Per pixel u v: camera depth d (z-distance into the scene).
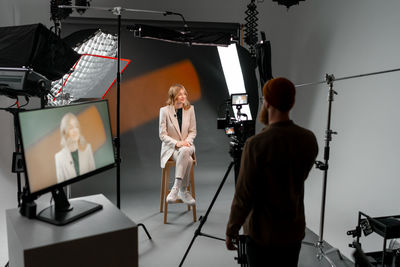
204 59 4.18
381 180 2.31
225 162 4.38
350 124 2.64
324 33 3.01
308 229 3.14
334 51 2.86
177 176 3.15
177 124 3.36
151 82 4.07
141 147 4.12
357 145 2.56
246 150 1.35
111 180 4.06
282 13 3.87
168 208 3.56
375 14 2.36
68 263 1.42
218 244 2.77
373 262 1.98
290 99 1.35
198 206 3.64
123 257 1.54
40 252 1.35
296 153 1.32
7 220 1.68
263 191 1.37
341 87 2.75
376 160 2.35
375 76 2.36
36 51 2.11
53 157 1.58
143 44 3.99
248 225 1.46
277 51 3.98
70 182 1.67
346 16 2.69
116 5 3.79
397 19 2.16
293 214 1.38
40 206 1.77
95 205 1.75
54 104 3.11
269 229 1.38
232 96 2.59
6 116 3.55
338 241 2.73
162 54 4.07
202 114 4.27
